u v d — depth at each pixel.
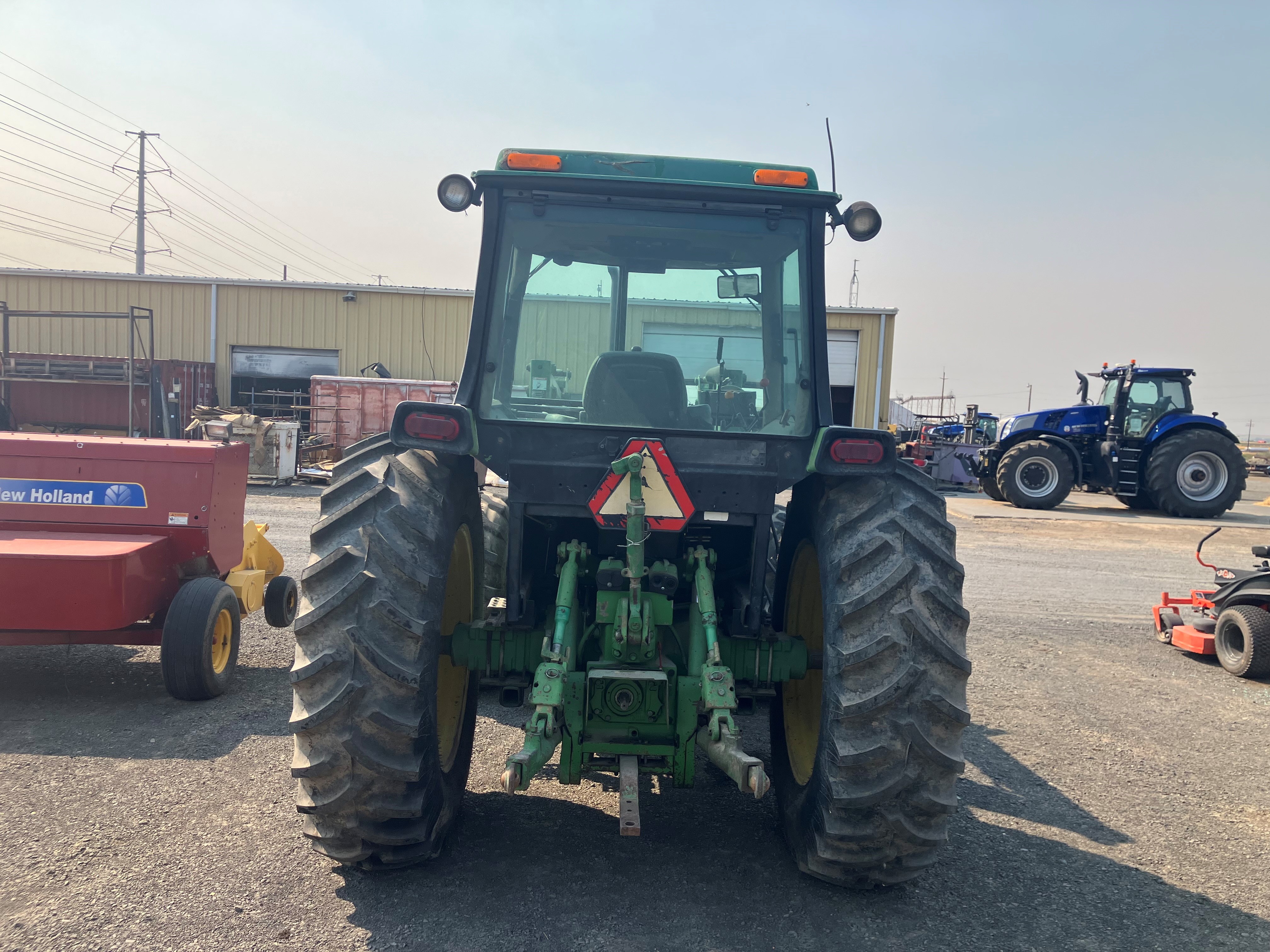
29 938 2.48
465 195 3.22
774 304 3.18
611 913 2.74
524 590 3.13
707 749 2.79
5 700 4.61
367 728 2.60
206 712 4.48
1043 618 7.72
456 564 3.39
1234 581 6.41
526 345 3.18
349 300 22.69
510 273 3.16
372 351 22.91
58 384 16.50
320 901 2.74
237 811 3.36
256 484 16.03
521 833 3.28
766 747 4.29
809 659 3.26
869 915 2.81
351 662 2.60
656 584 2.97
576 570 3.05
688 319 3.22
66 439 4.84
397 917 2.66
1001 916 2.85
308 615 2.61
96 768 3.73
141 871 2.88
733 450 3.01
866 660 2.64
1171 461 15.70
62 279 22.28
